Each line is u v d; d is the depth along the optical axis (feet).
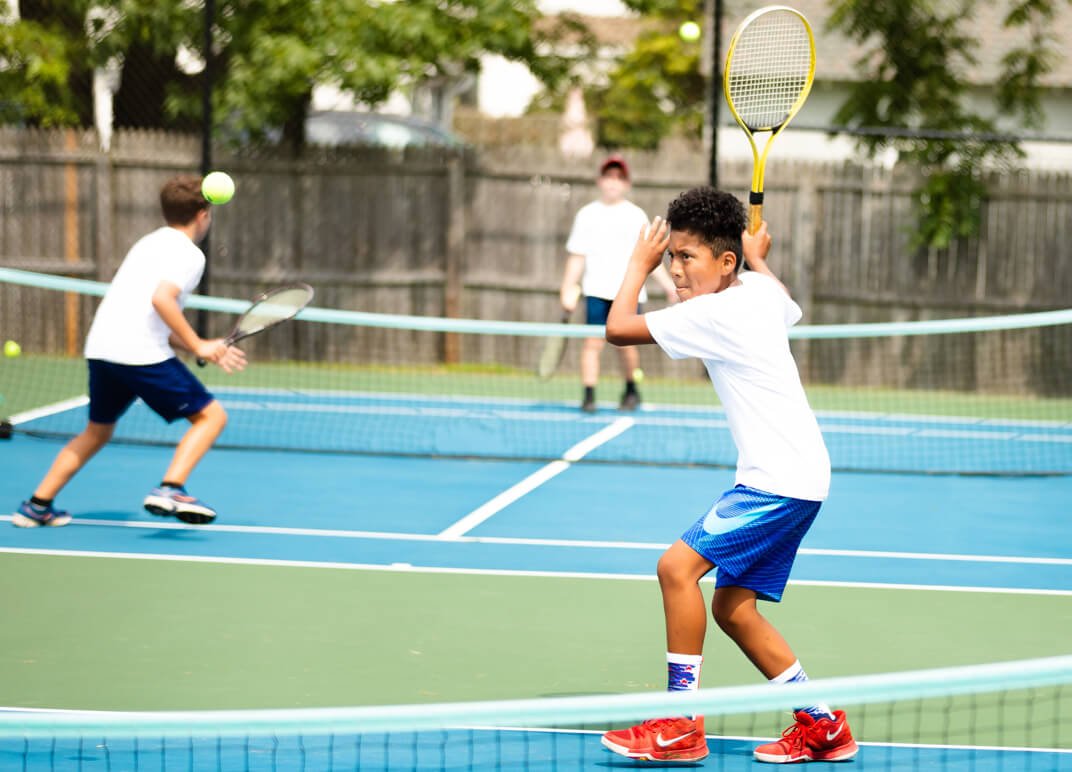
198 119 57.72
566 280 43.80
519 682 19.07
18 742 16.46
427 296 55.62
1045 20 58.13
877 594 24.25
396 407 46.19
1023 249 52.26
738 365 15.35
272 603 22.97
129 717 11.13
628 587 24.39
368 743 16.58
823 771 15.79
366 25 53.88
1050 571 26.21
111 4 55.36
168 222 26.48
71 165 54.90
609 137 92.38
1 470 34.55
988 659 20.49
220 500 31.58
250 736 16.81
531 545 27.63
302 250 55.52
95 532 28.04
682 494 33.37
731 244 15.84
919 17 56.44
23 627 21.33
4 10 56.29
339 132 82.53
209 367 53.16
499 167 54.80
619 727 17.25
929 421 45.96
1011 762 16.08
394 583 24.43
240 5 54.75
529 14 56.90
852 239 53.42
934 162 54.13
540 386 51.72
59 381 49.26
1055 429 44.73
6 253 55.11
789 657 15.92
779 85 20.53
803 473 15.31
